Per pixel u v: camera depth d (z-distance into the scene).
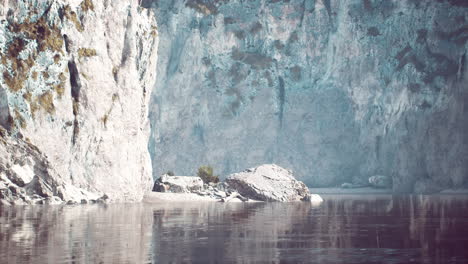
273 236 20.58
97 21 59.47
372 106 162.00
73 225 24.75
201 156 168.75
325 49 170.62
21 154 48.62
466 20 146.62
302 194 66.94
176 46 170.75
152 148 166.00
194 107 169.38
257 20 170.62
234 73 170.12
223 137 168.88
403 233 21.92
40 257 14.62
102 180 57.25
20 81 51.62
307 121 169.38
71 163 55.12
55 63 54.41
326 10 169.62
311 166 167.75
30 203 47.44
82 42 57.62
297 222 28.14
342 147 167.12
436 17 150.38
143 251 16.05
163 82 168.50
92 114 57.22
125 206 45.97
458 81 144.38
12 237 19.38
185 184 68.88
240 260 14.48
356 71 164.38
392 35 158.38
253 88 170.12
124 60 63.25
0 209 38.38
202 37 169.25
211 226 25.09
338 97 168.75
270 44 170.75
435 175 144.62
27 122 51.09
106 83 59.53
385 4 159.62
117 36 62.34
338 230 23.33
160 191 68.56
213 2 170.38
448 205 54.91
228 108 169.62
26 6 53.72
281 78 171.38
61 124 53.91
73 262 13.79
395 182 150.25
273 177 67.62
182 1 169.88
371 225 26.28
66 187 51.38
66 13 56.28
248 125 169.62
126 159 60.50
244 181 66.12
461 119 142.62
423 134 147.62
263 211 39.91
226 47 169.88
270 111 170.12
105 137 58.38
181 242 18.38
